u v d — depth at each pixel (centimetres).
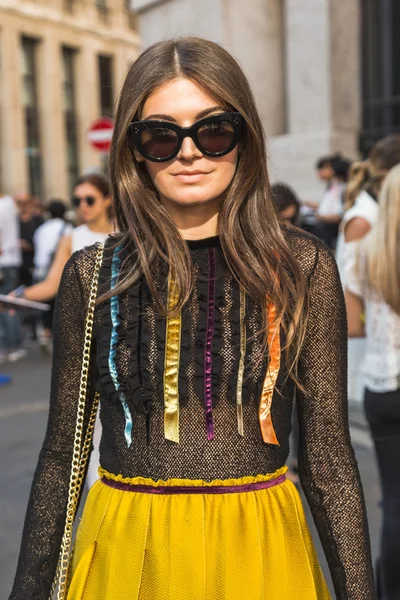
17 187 2462
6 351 849
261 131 135
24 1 2431
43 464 136
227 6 934
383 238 235
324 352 132
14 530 347
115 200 141
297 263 131
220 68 130
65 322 135
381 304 237
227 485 127
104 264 134
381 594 246
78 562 133
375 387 241
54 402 136
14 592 132
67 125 2675
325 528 131
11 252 870
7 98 2419
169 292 130
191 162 130
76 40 2647
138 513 128
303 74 974
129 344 129
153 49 133
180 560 124
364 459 414
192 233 136
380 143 347
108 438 133
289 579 128
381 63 1197
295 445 379
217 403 127
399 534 237
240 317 129
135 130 131
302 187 977
